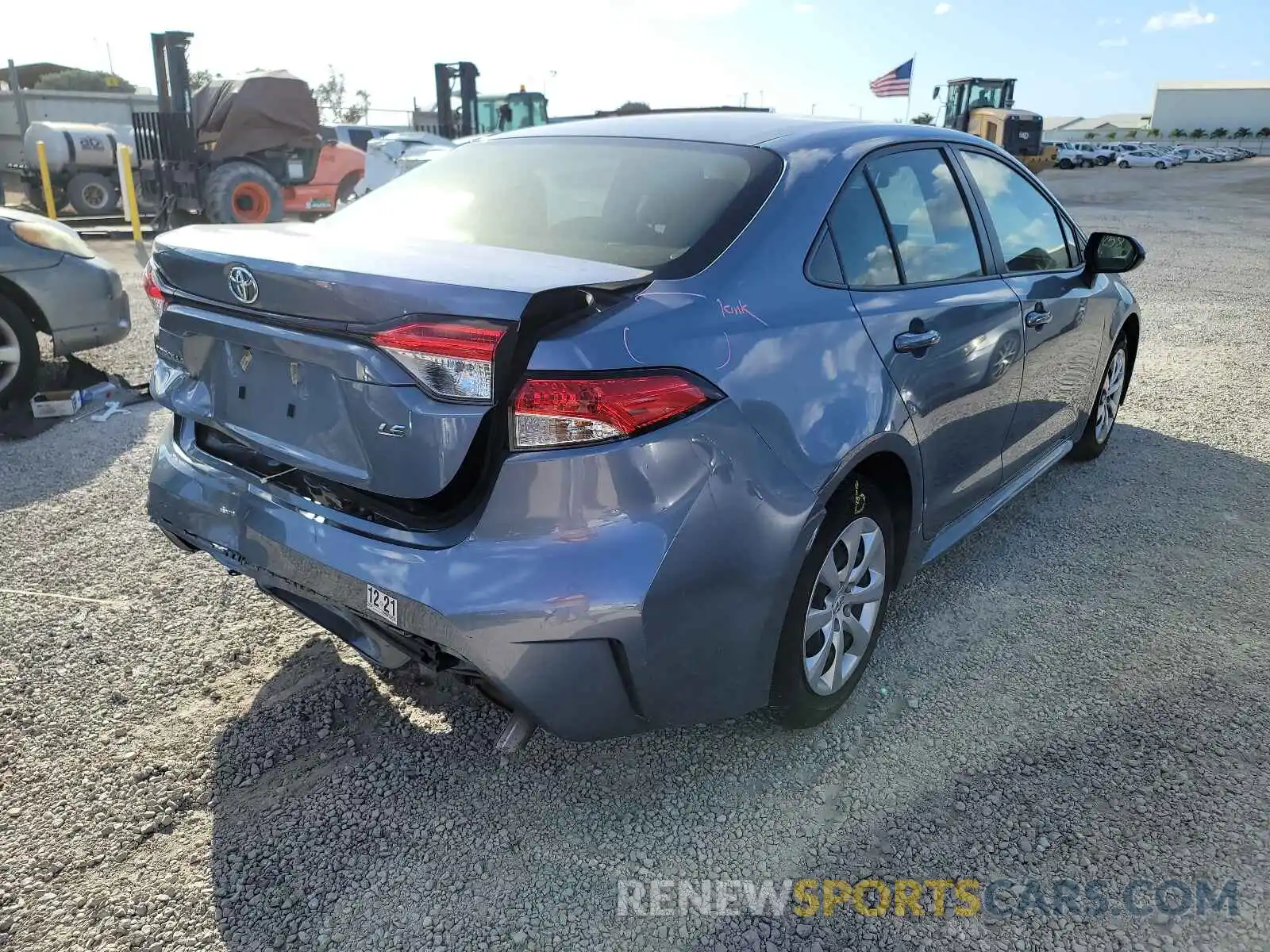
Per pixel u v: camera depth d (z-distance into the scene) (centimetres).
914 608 331
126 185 1319
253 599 330
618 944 195
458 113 1923
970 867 214
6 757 246
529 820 229
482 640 192
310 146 1445
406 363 191
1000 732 262
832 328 236
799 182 252
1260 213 2027
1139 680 287
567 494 189
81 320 554
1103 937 196
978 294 304
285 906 203
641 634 197
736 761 250
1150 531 396
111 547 368
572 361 185
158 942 194
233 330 223
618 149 281
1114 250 390
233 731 259
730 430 204
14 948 191
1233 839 222
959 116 3334
